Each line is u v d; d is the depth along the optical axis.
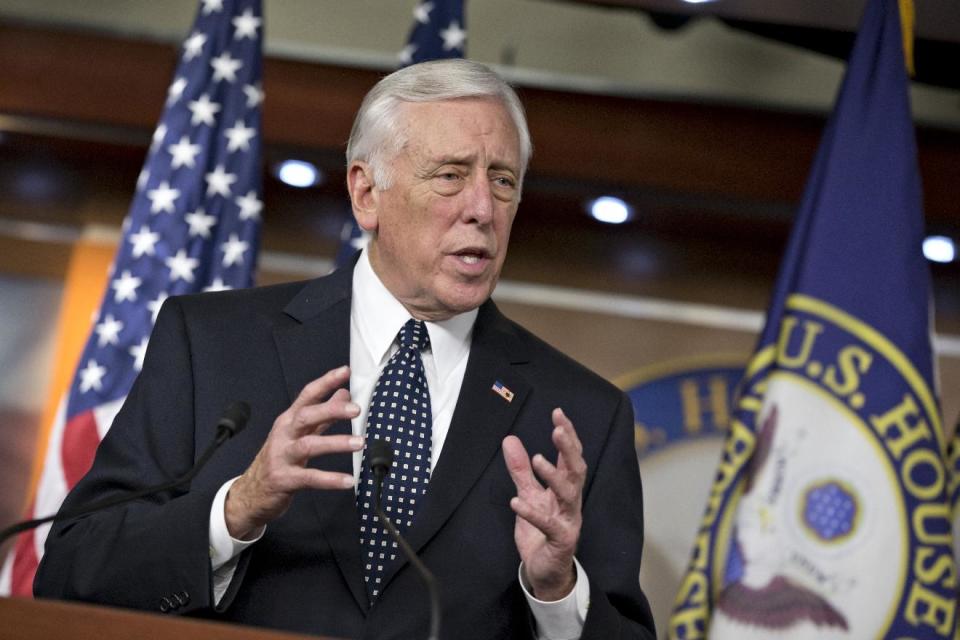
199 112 6.02
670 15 7.42
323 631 3.29
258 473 3.07
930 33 6.47
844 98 5.33
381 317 3.70
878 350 5.00
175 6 8.98
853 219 5.16
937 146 8.84
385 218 3.69
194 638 2.57
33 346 8.84
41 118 8.80
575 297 9.25
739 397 5.09
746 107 8.91
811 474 4.88
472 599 3.38
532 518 3.15
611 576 3.55
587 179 8.84
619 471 3.71
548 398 3.72
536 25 9.06
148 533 3.22
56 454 5.61
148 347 3.67
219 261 5.89
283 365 3.59
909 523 4.83
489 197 3.62
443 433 3.60
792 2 6.84
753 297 9.25
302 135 8.76
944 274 9.05
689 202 8.84
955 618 4.78
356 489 3.45
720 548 4.88
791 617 4.77
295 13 8.99
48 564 3.38
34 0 8.95
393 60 8.85
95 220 9.12
